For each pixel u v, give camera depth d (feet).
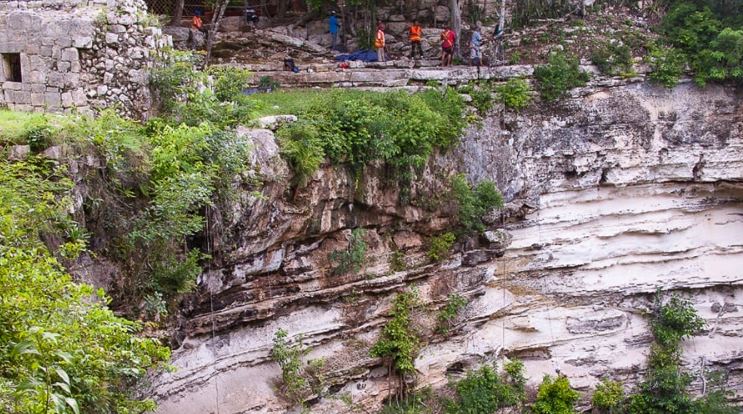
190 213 46.78
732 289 83.30
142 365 35.42
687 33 80.84
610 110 77.41
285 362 57.77
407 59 82.58
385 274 65.10
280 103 64.23
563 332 77.56
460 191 68.74
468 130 71.41
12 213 33.24
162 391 49.83
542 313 77.00
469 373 70.85
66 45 46.29
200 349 53.16
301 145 55.21
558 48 79.56
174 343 49.26
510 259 75.46
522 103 74.90
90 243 41.65
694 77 79.71
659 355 78.64
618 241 79.77
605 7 87.61
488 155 72.33
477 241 72.38
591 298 78.89
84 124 41.98
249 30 85.76
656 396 76.38
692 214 82.02
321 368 60.70
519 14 85.81
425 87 74.69
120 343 31.42
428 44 86.28
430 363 68.64
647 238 80.69
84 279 40.70
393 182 63.72
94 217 41.70
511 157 73.87
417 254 68.18
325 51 85.35
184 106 49.78
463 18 89.61
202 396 52.85
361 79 75.66
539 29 83.41
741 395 81.15
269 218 53.88
